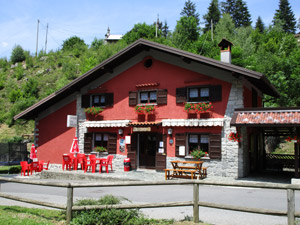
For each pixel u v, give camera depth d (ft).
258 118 37.65
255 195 30.78
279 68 86.58
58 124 61.41
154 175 46.42
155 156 51.49
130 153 52.60
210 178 42.91
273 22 218.59
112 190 35.78
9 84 139.13
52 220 19.08
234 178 42.52
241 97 43.55
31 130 103.71
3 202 27.09
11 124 108.78
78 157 53.93
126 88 54.29
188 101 48.34
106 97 56.03
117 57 51.75
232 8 224.53
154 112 50.88
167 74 50.42
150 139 52.31
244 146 45.55
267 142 83.46
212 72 46.24
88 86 58.59
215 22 209.05
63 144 60.13
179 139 47.88
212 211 22.97
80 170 53.67
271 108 38.42
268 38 141.49
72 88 57.41
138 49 52.65
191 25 150.30
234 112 40.27
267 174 47.47
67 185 17.99
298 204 25.62
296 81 82.89
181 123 46.73
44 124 63.31
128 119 53.26
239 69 40.83
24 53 181.27
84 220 17.26
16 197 20.71
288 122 35.04
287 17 217.15
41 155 62.59
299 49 99.91
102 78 57.26
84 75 54.34
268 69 87.10
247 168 46.83
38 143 63.41
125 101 54.03
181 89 48.49
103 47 163.43
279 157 58.59
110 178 45.24
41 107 61.93
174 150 48.52
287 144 84.84
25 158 67.77
